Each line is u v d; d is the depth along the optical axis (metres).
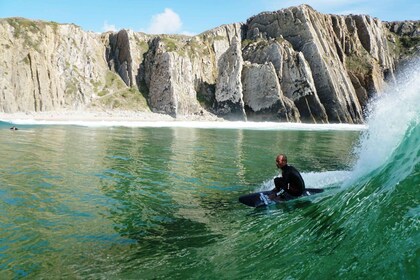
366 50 112.12
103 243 8.58
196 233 9.23
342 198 8.10
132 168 18.47
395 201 6.05
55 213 10.70
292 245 6.88
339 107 92.69
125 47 96.62
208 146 29.69
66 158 20.55
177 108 87.25
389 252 4.94
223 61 92.88
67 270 7.12
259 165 20.45
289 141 36.59
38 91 74.69
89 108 82.38
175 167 19.23
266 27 105.25
